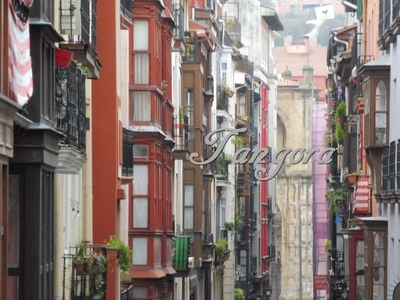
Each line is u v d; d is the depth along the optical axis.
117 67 53.00
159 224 65.62
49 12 36.03
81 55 40.81
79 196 47.78
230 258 111.75
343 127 91.44
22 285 34.09
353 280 75.75
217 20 109.06
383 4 60.31
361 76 73.06
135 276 63.84
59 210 41.41
